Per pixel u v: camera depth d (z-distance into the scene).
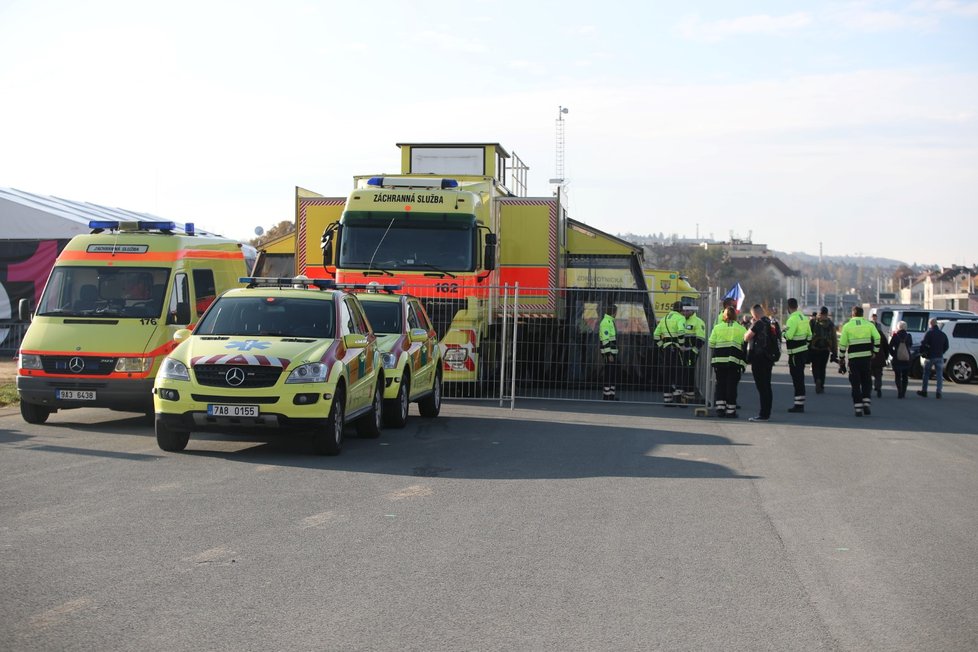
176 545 7.19
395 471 10.65
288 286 13.41
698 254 107.31
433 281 18.58
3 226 30.78
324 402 11.22
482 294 18.92
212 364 11.12
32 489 9.26
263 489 9.42
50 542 7.22
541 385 19.70
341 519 8.16
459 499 9.15
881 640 5.43
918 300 136.00
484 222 20.20
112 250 14.80
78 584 6.17
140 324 14.05
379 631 5.39
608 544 7.53
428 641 5.25
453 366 18.67
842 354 27.27
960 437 15.37
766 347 17.20
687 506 9.10
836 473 11.34
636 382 19.45
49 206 32.62
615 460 11.88
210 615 5.61
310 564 6.74
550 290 19.53
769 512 8.94
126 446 12.13
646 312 19.61
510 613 5.77
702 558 7.18
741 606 6.02
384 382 14.12
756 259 127.69
